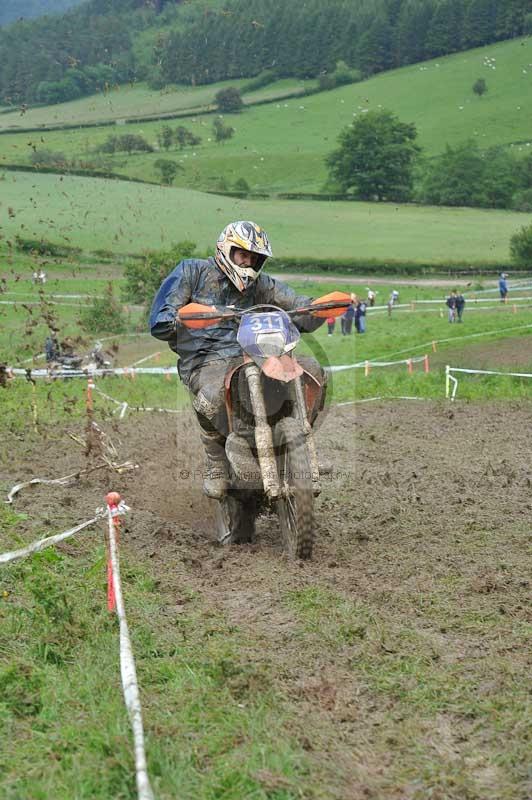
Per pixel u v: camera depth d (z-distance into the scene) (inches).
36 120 5447.8
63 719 174.6
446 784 149.6
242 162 4931.1
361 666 194.7
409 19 7145.7
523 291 2140.7
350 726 170.2
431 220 3668.8
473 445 498.9
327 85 6599.4
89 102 5802.2
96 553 284.7
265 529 318.3
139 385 760.3
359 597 237.3
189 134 5260.8
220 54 6688.0
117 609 211.6
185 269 287.0
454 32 7283.5
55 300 1525.6
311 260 2677.2
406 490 377.7
